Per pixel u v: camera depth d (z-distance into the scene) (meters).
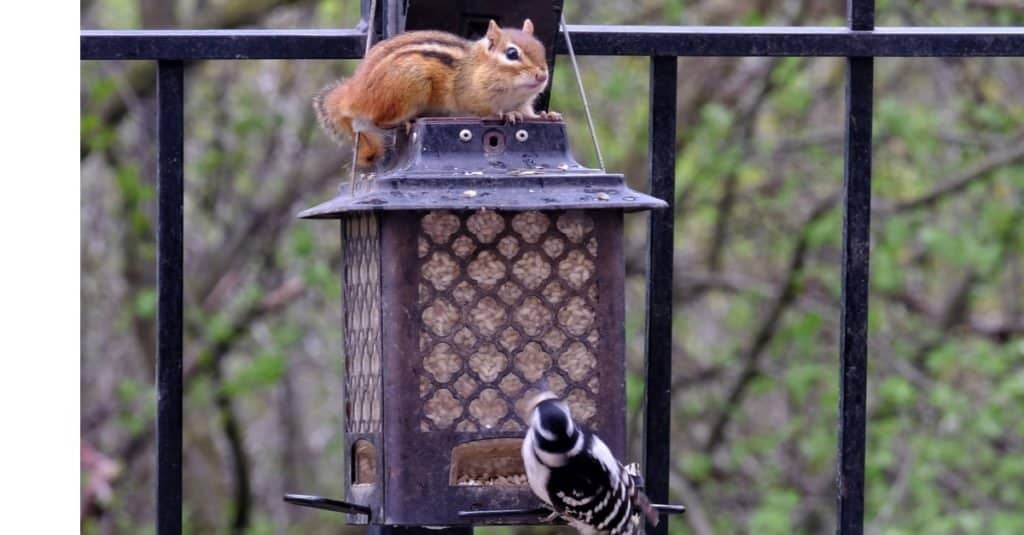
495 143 5.28
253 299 13.63
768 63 13.70
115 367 15.23
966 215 14.05
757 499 14.24
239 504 14.73
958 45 5.70
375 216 5.30
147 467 15.37
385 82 5.45
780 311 13.96
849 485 5.71
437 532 5.68
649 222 5.69
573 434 5.13
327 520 15.30
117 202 14.95
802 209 14.50
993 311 15.48
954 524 12.48
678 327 14.48
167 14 13.59
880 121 13.05
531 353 5.28
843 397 5.73
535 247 5.28
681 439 14.57
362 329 5.54
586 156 13.59
